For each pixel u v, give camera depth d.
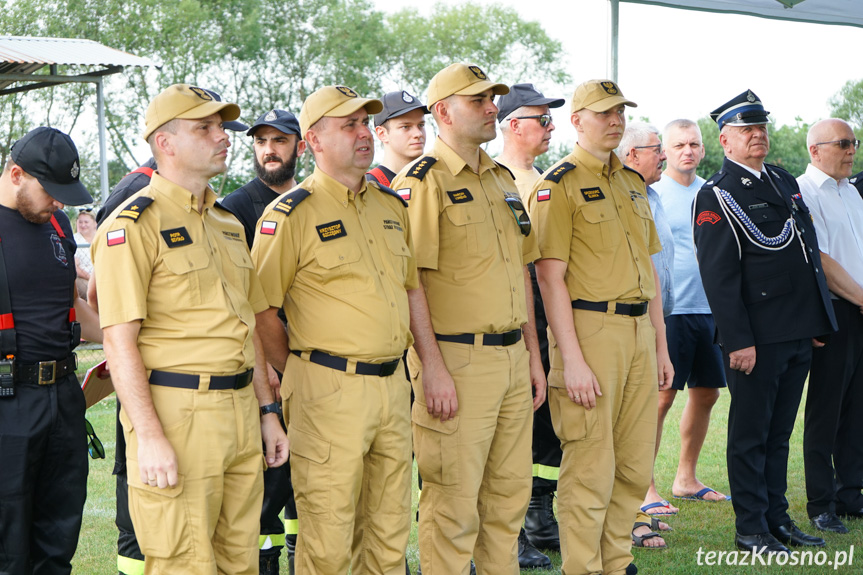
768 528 4.48
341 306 3.06
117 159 31.44
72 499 3.21
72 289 3.21
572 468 3.75
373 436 3.08
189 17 32.59
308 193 3.14
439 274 3.44
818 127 4.91
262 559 3.75
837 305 4.82
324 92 3.17
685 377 5.06
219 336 2.76
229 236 2.95
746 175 4.44
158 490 2.68
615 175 3.91
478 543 3.58
